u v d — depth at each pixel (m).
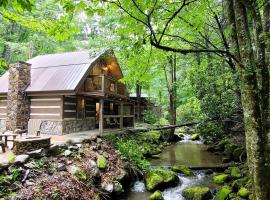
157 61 9.10
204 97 12.41
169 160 11.47
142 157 11.25
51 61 15.80
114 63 17.08
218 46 10.80
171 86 18.72
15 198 5.20
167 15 4.27
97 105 17.03
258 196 3.38
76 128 14.00
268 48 5.64
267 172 3.39
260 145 3.41
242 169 8.63
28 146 7.11
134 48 4.12
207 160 11.34
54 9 16.23
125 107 18.78
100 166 7.80
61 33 3.93
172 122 18.33
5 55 23.00
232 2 3.94
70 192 5.96
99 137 11.11
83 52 16.39
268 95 4.04
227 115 11.55
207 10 7.70
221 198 6.60
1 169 5.90
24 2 2.49
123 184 8.00
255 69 3.48
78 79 12.70
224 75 9.45
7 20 4.01
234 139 12.89
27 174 6.05
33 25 4.13
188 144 16.12
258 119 3.45
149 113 22.02
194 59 14.25
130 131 14.54
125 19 3.66
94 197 6.42
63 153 7.75
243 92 3.55
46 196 5.50
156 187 7.84
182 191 7.52
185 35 8.00
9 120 12.91
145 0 3.50
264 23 5.06
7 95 13.50
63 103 12.91
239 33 3.56
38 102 13.39
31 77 14.21
